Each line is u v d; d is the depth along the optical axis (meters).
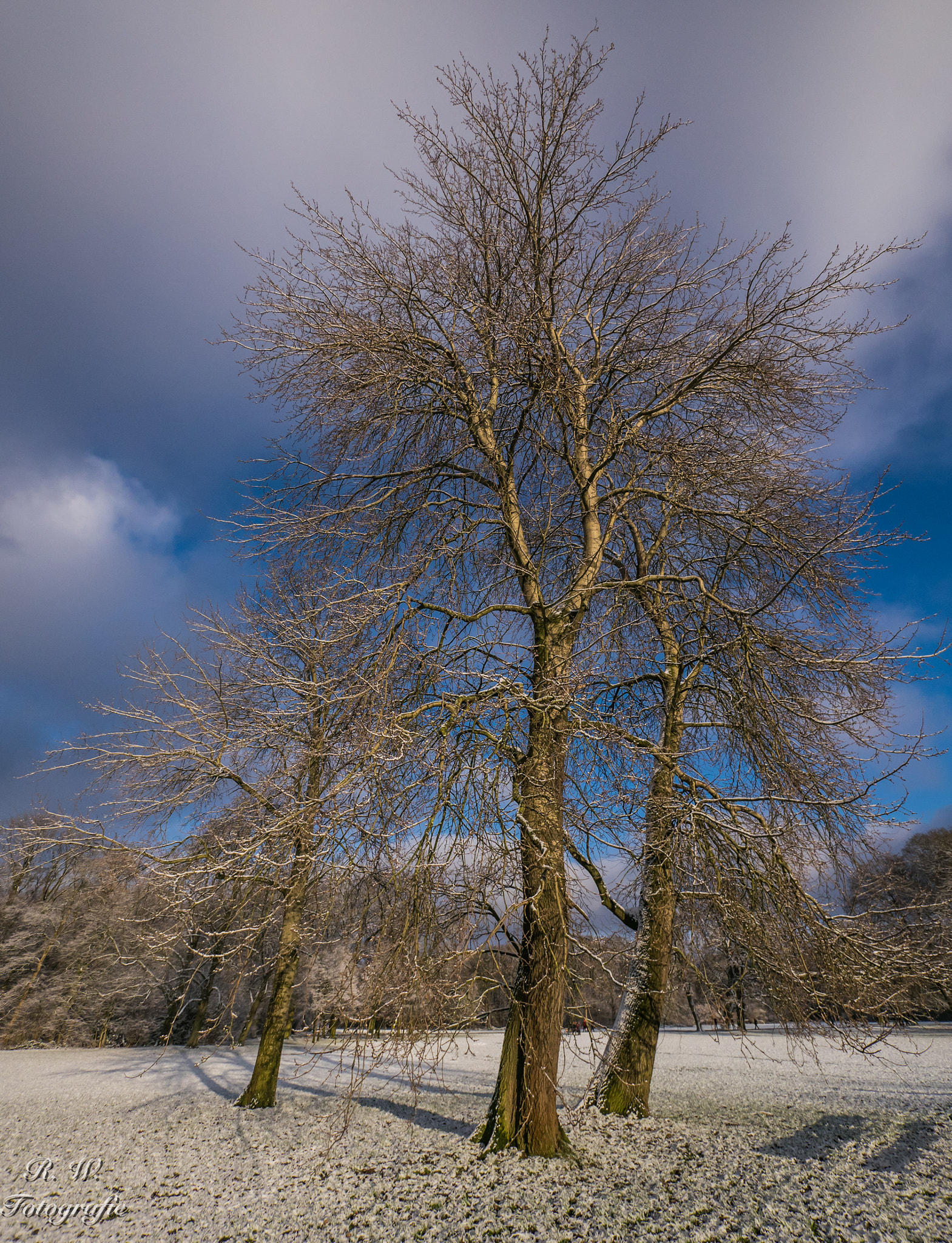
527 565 7.59
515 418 8.41
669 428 8.21
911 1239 4.26
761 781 7.26
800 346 6.98
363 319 7.07
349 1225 4.83
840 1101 9.55
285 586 8.52
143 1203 5.77
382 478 8.15
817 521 7.93
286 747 7.60
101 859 8.56
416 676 6.83
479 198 7.61
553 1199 4.97
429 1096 10.66
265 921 7.94
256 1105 10.15
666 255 7.50
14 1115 10.15
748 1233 4.39
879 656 6.28
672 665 7.98
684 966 8.18
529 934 5.98
